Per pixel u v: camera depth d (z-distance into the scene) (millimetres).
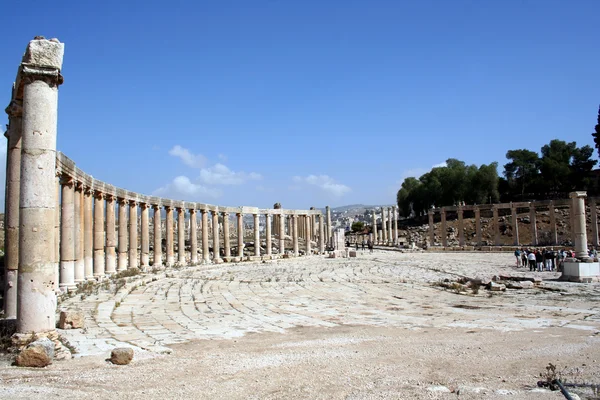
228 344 16328
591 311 23844
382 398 10547
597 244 74812
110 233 38594
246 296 29891
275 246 88438
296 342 16688
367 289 33656
